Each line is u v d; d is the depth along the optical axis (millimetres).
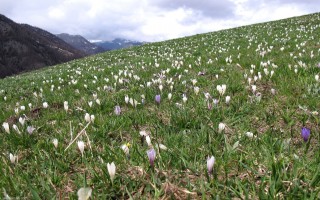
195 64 1936
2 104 1562
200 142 672
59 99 1339
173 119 833
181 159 583
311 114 785
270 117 796
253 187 459
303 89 1002
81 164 644
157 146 650
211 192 460
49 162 634
